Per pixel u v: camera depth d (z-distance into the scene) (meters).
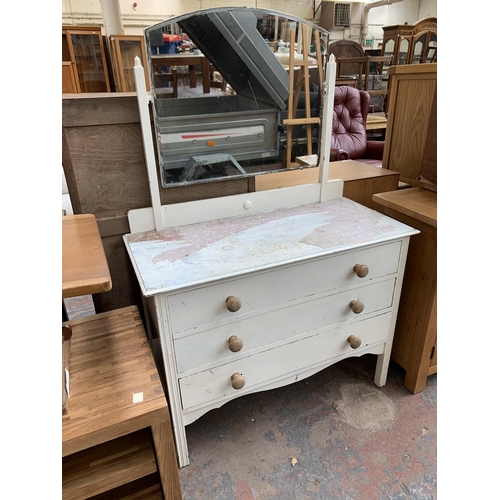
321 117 1.32
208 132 1.17
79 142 1.09
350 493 1.09
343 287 1.17
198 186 1.26
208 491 1.10
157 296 0.91
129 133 1.13
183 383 1.04
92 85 3.50
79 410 0.82
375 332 1.32
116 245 1.24
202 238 1.14
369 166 1.81
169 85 1.07
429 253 1.24
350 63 4.46
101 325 1.09
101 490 0.87
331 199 1.46
